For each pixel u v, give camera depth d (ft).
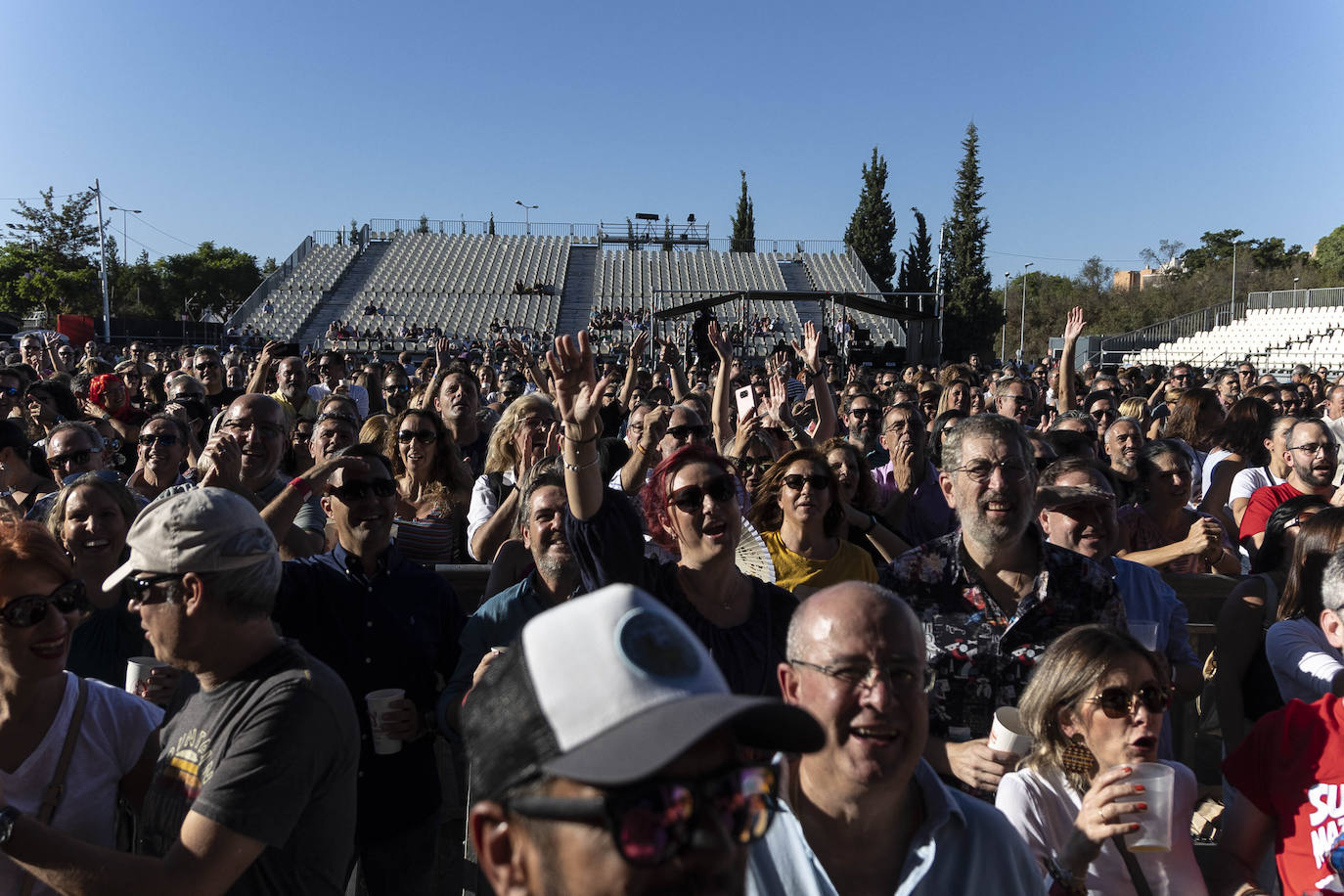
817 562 14.39
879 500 19.20
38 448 19.86
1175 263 326.85
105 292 161.38
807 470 14.21
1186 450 17.33
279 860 7.75
